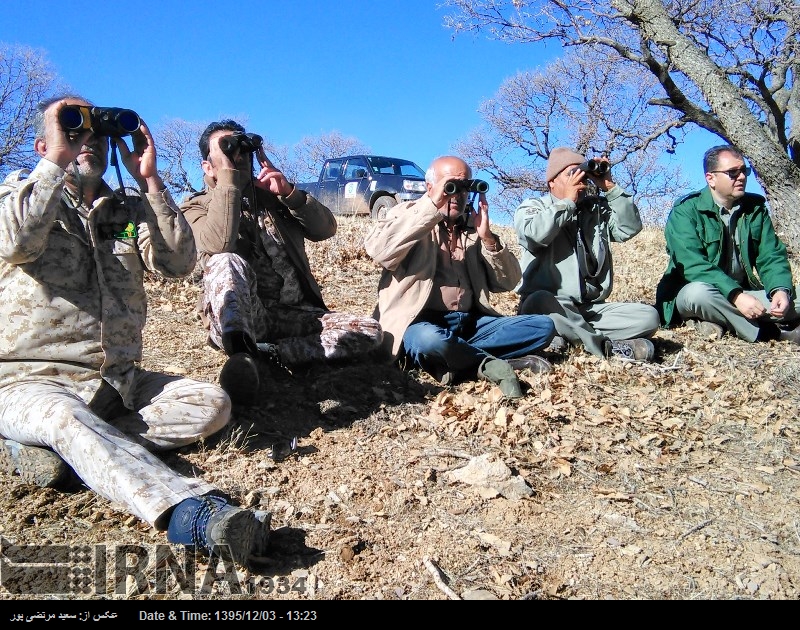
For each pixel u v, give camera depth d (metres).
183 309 5.52
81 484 2.99
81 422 2.70
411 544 2.84
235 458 3.29
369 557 2.73
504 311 6.20
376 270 7.36
